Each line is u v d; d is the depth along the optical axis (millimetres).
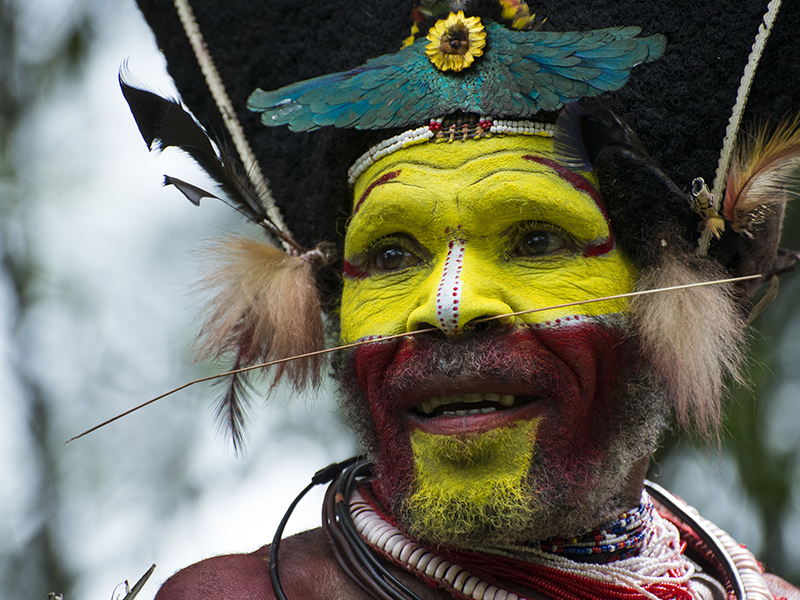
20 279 8688
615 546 3801
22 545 8266
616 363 3676
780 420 7207
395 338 3688
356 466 4176
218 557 3879
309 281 4223
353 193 4078
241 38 4633
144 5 4812
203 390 8523
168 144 3934
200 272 4301
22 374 8602
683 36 3959
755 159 3863
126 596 3438
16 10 8719
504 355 3488
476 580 3613
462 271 3537
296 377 4172
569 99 3627
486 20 3877
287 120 3896
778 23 3912
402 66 3867
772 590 4426
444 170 3693
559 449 3512
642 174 3822
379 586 3648
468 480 3461
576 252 3691
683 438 7055
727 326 3812
